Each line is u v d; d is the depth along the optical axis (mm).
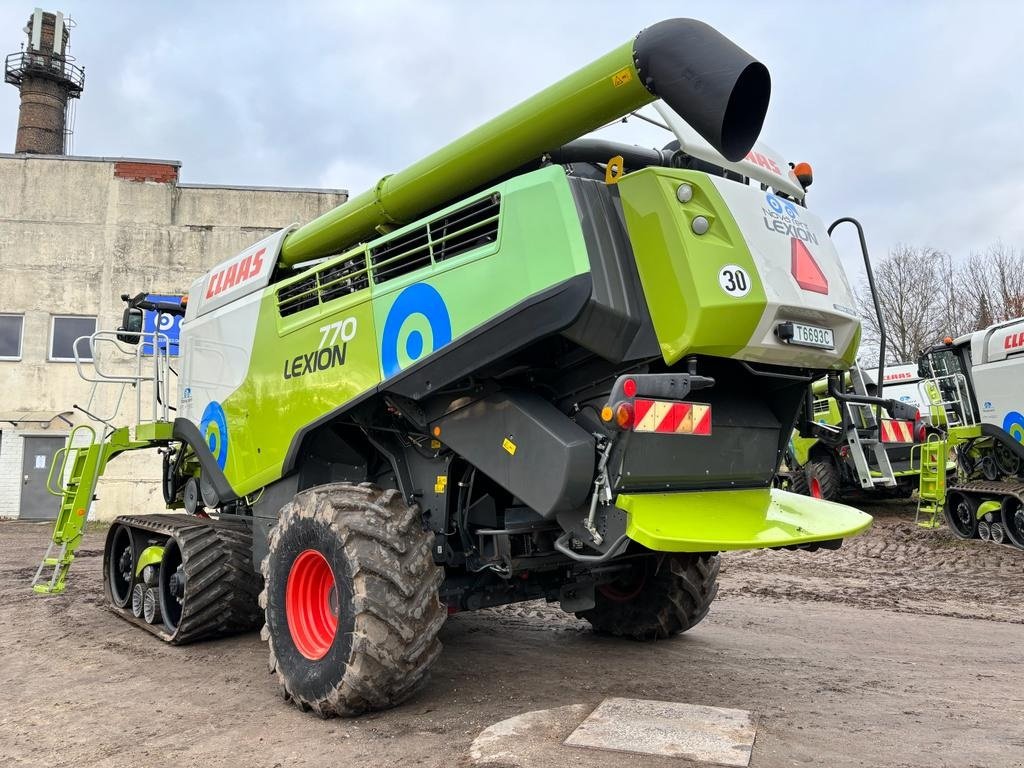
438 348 3799
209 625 5441
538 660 4859
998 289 35125
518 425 3656
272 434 4934
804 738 3389
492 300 3586
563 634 5707
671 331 3348
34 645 5539
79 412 16891
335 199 17594
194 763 3289
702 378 3336
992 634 6059
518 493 3641
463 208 3859
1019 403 10898
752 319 3379
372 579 3600
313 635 4020
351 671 3549
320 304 4680
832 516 4004
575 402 3777
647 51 3281
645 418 3283
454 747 3316
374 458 4812
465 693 4113
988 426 11453
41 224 17156
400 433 4410
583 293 3289
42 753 3457
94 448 6695
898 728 3596
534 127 3771
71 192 17281
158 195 17344
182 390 6184
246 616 5609
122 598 6754
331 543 3777
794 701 4016
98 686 4504
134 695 4316
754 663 4871
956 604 7445
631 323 3432
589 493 3543
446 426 4043
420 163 4363
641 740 3268
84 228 17219
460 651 5113
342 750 3352
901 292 36312
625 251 3533
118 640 5676
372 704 3676
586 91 3541
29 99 24766
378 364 4145
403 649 3596
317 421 4504
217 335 5711
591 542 3551
